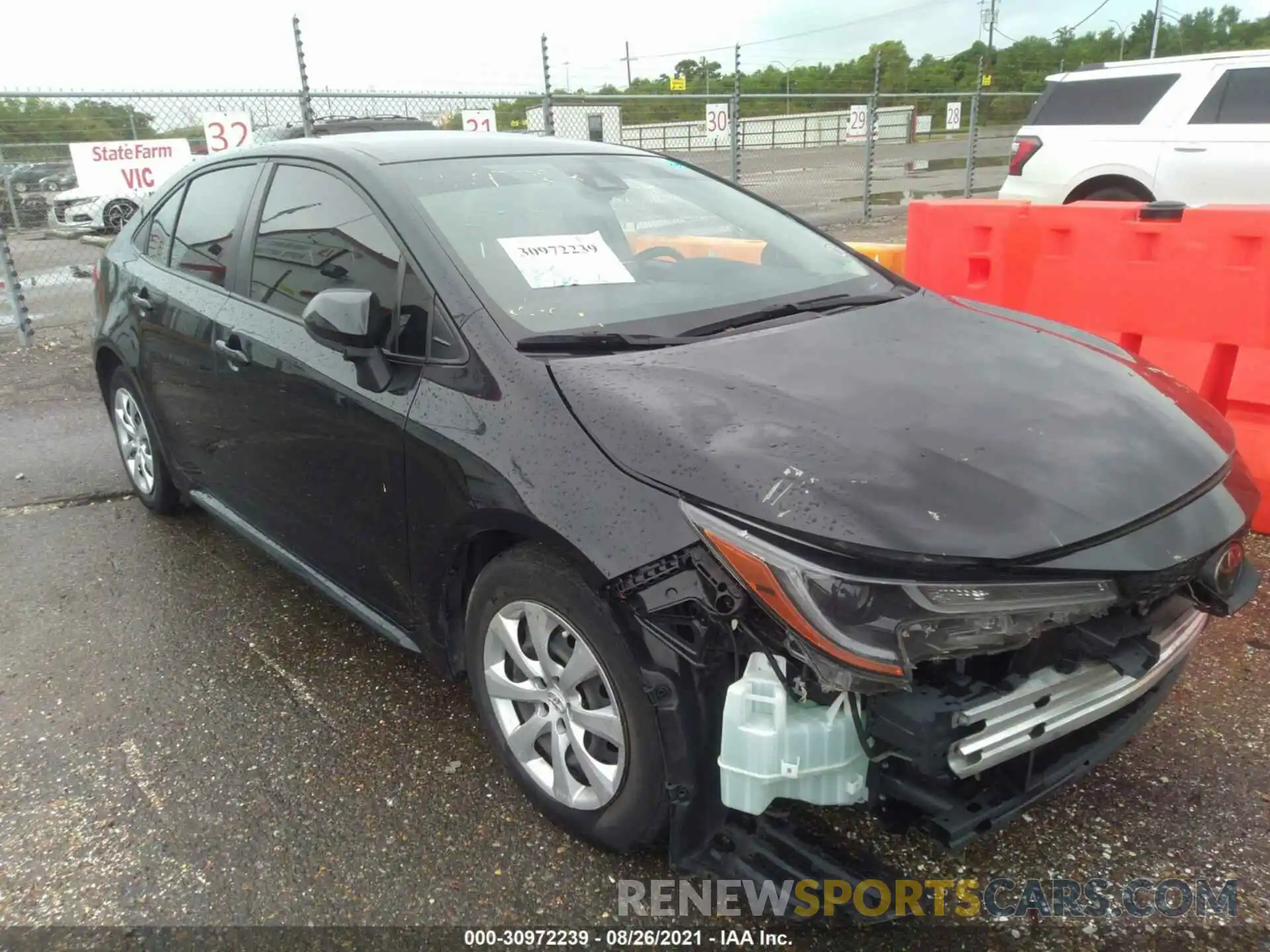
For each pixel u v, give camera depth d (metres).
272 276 3.30
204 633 3.57
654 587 2.00
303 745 2.90
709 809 2.12
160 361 3.86
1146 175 8.76
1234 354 4.23
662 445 2.10
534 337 2.50
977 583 1.83
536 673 2.39
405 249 2.74
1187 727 2.88
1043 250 4.77
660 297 2.86
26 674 3.32
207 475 3.85
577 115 12.05
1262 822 2.49
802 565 1.84
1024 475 2.01
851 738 1.92
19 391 6.94
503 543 2.47
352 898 2.32
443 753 2.84
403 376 2.63
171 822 2.58
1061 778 2.12
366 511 2.81
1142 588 1.94
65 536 4.45
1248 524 2.19
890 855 2.40
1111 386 2.46
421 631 2.78
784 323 2.81
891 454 2.03
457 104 10.95
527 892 2.32
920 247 5.34
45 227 9.16
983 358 2.59
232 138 9.34
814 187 16.75
